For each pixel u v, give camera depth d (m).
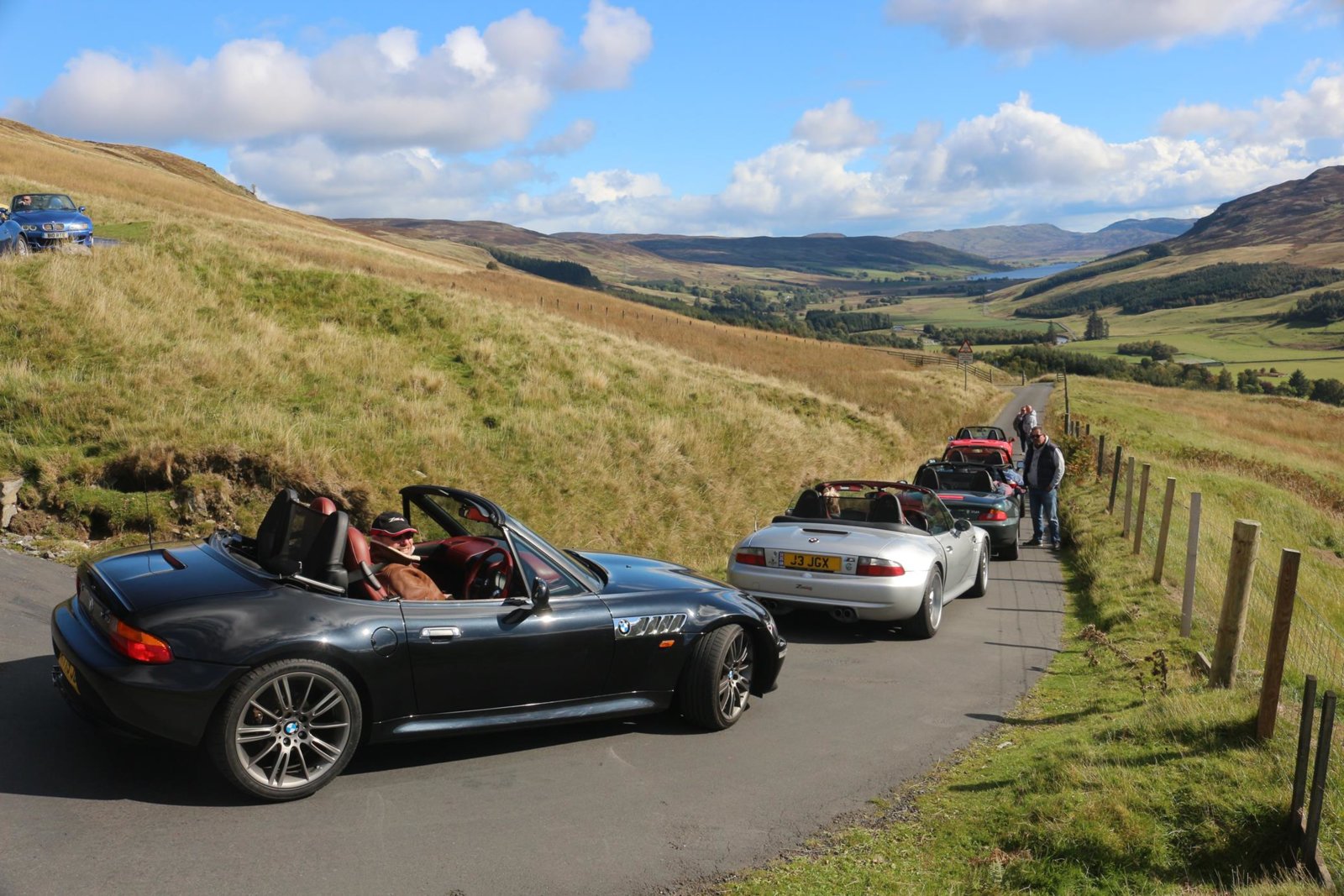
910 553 8.72
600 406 19.42
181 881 3.57
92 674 4.14
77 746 4.70
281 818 4.21
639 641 5.57
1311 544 25.86
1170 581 11.62
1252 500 27.19
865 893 3.88
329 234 78.00
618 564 6.29
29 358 13.41
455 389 17.62
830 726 6.21
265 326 17.94
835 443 24.09
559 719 5.38
